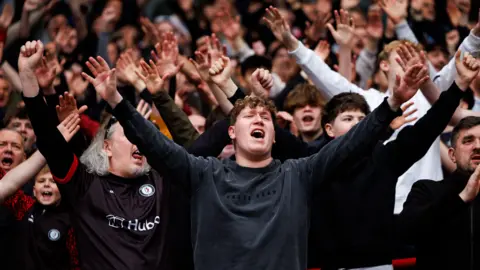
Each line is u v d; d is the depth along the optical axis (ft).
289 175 27.63
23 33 50.19
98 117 45.50
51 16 51.72
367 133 27.07
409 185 34.86
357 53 49.44
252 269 26.58
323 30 49.78
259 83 31.63
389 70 36.27
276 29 37.17
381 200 29.68
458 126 32.01
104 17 53.52
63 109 31.83
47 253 32.76
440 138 39.65
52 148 29.43
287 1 55.06
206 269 26.89
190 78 43.21
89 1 53.52
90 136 37.42
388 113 27.07
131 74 37.68
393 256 30.42
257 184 27.55
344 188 29.73
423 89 32.22
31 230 32.94
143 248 29.58
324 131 32.45
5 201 32.68
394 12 43.70
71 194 29.96
